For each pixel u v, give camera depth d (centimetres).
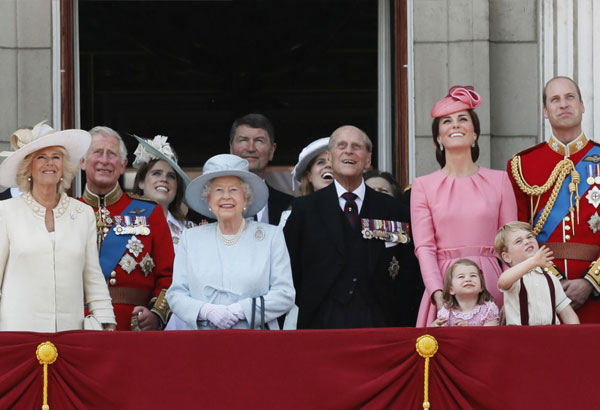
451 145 3048
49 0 3931
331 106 6781
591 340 2691
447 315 2894
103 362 2695
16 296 2786
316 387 2691
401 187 3819
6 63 3903
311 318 3042
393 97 4069
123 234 3228
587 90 3850
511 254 2900
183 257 2972
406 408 2689
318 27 6400
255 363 2700
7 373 2670
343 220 3105
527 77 3959
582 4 3884
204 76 6756
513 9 3975
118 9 6300
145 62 6575
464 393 2684
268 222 3512
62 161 2856
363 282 3053
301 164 3516
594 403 2675
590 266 3042
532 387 2681
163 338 2705
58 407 2683
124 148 3319
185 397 2691
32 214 2834
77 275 2836
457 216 3003
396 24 3997
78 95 4009
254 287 2925
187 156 6931
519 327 2700
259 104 6625
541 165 3177
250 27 6412
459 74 3916
